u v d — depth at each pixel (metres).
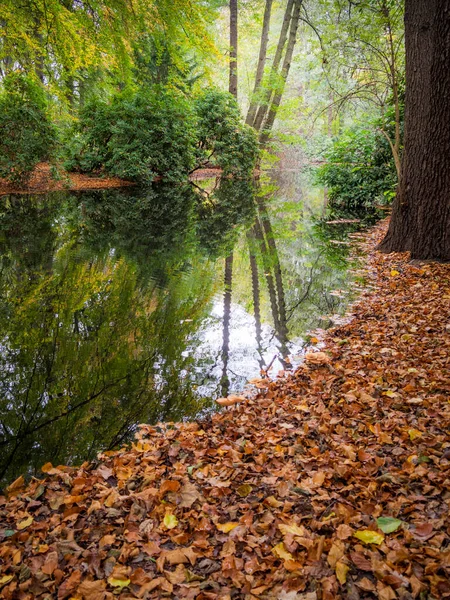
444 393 3.37
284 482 2.44
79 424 3.31
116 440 3.15
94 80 16.16
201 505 2.34
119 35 7.18
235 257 8.64
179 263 7.92
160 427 3.28
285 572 1.85
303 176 27.41
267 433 3.04
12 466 2.88
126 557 1.98
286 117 28.20
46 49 8.31
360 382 3.69
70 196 13.83
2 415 3.38
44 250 7.92
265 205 15.78
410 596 1.70
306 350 4.61
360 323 5.16
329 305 5.97
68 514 2.29
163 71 17.66
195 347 4.64
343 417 3.19
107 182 16.69
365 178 14.59
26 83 12.12
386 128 13.32
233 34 22.88
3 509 2.41
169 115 17.03
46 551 2.03
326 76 15.34
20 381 3.82
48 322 4.98
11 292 5.82
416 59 6.75
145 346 4.59
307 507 2.25
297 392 3.70
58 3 6.99
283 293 6.49
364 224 12.50
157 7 6.57
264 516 2.20
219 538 2.09
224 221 12.36
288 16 23.91
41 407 3.50
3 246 8.00
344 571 1.82
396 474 2.46
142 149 16.52
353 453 2.69
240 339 4.88
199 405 3.60
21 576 1.88
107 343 4.58
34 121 12.44
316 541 1.96
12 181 13.14
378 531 2.03
